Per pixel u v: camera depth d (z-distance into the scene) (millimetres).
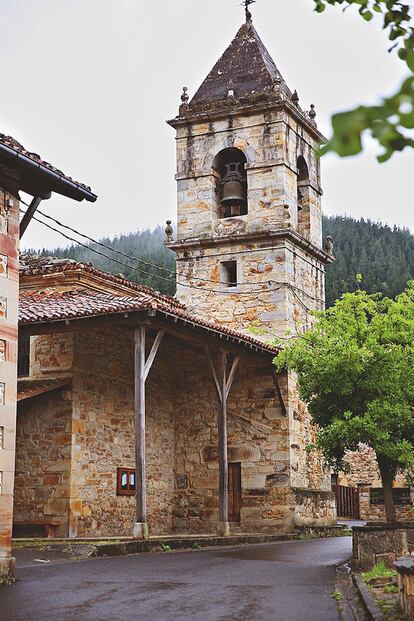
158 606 8883
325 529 22906
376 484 30750
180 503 22938
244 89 25266
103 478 19438
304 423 23266
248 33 26578
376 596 8883
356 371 13938
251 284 23891
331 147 1992
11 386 11023
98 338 19766
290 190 24422
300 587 10383
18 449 19000
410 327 14438
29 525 18312
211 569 12297
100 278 20406
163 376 23109
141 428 15852
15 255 11344
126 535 19844
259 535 19891
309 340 15156
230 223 24375
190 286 24547
